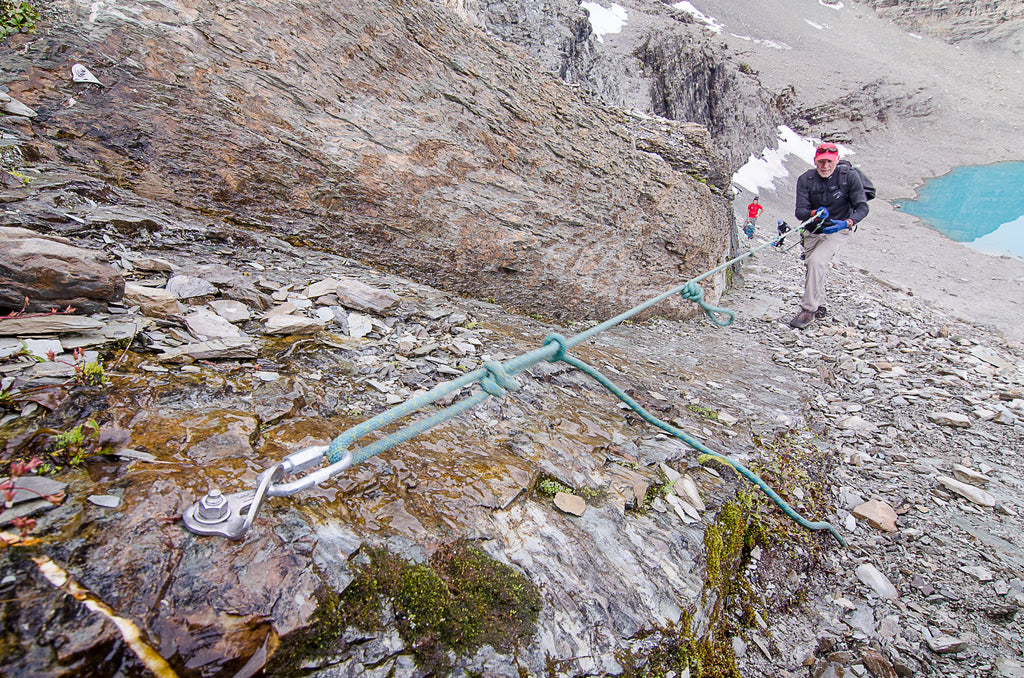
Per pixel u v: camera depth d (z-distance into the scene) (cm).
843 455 496
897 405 634
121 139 379
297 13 457
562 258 620
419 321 417
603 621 225
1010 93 6372
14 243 241
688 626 252
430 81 540
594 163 674
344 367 308
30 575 144
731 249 1102
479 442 285
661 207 747
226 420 224
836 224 805
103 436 192
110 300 270
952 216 3541
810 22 7225
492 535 228
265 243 425
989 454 548
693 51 3033
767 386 595
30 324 232
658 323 753
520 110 612
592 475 298
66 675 133
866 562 386
